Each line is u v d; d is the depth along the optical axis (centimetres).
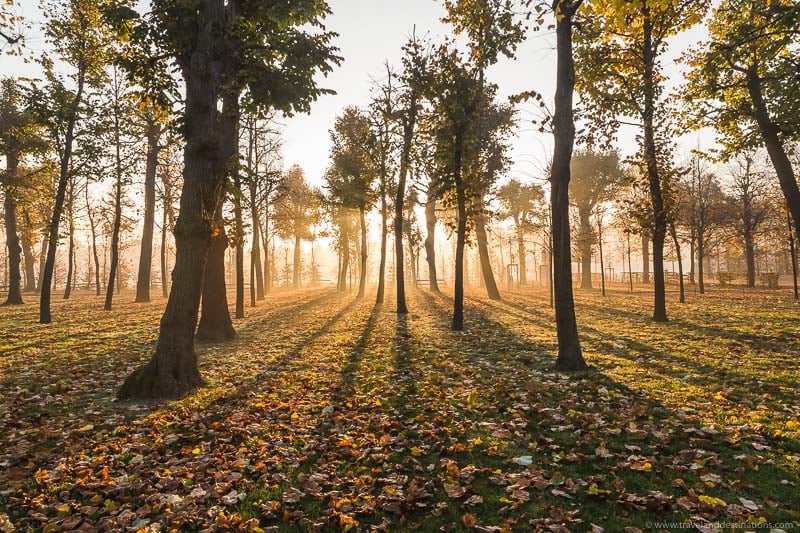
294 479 428
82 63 1767
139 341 1290
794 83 1381
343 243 4456
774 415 541
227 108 1169
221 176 860
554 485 397
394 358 1016
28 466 463
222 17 855
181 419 620
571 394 671
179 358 773
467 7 1408
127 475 445
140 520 359
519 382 773
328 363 984
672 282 4475
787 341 1015
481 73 1493
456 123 1486
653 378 751
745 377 723
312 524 349
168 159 2609
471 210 1575
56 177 2514
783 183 1612
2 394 743
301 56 1176
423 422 576
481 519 351
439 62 1473
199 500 391
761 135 1641
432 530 338
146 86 1029
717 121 1669
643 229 1627
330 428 570
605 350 1034
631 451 462
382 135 2423
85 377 872
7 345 1186
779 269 6338
